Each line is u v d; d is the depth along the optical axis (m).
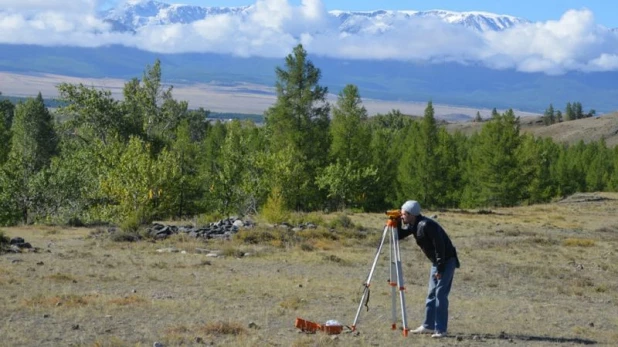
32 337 10.32
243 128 77.06
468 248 29.09
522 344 11.06
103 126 62.94
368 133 59.88
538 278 21.48
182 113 72.75
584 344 11.35
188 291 15.45
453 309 14.77
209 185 53.31
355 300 15.06
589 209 56.41
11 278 15.92
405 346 10.42
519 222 43.94
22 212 40.53
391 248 11.38
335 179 53.31
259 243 27.06
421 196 64.88
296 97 57.09
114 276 17.28
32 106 86.06
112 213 39.28
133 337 10.57
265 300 14.66
